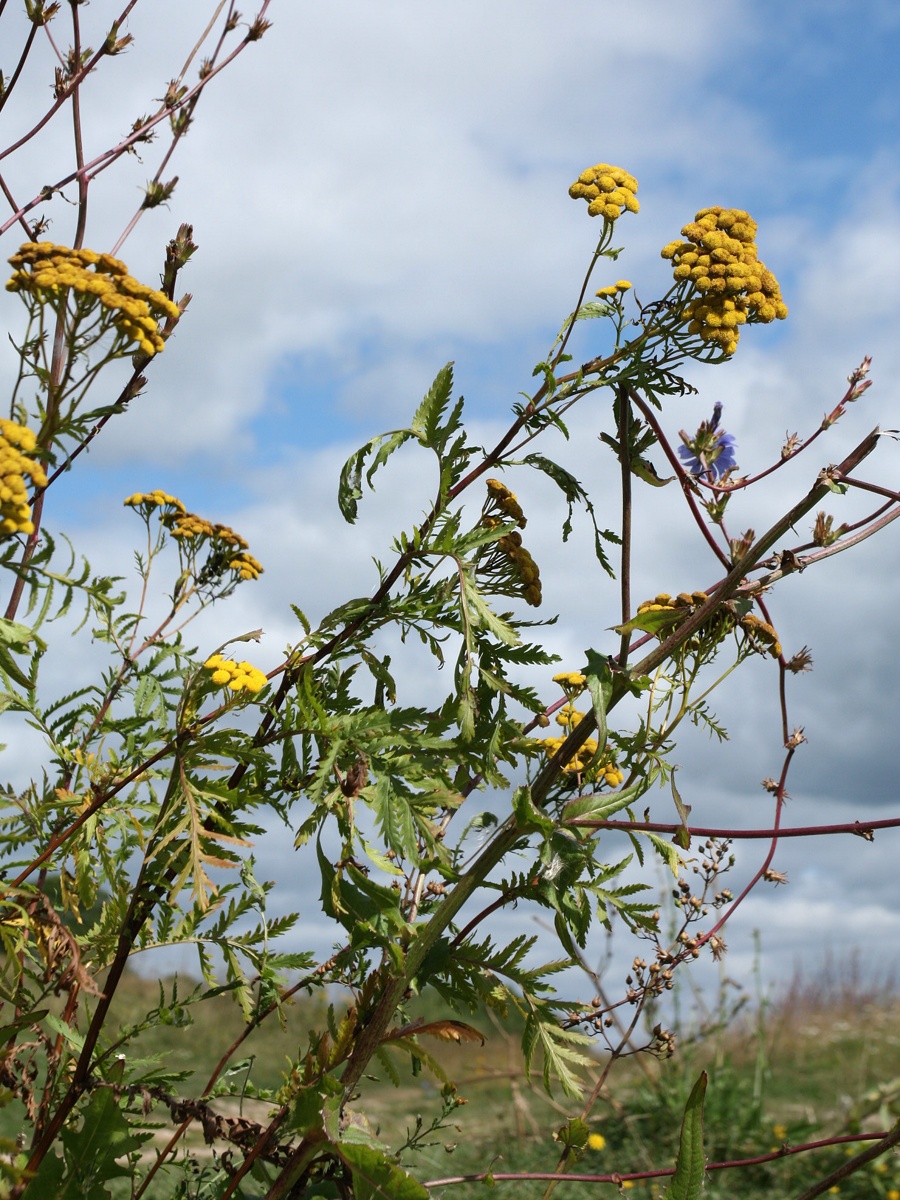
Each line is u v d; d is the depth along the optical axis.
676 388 2.07
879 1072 8.86
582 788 2.13
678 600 2.21
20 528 1.39
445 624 1.92
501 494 2.12
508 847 1.88
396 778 1.76
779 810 2.54
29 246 1.60
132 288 1.59
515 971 1.92
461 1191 4.77
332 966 2.08
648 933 1.96
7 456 1.41
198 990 1.88
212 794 1.78
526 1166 5.77
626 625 1.97
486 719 1.93
